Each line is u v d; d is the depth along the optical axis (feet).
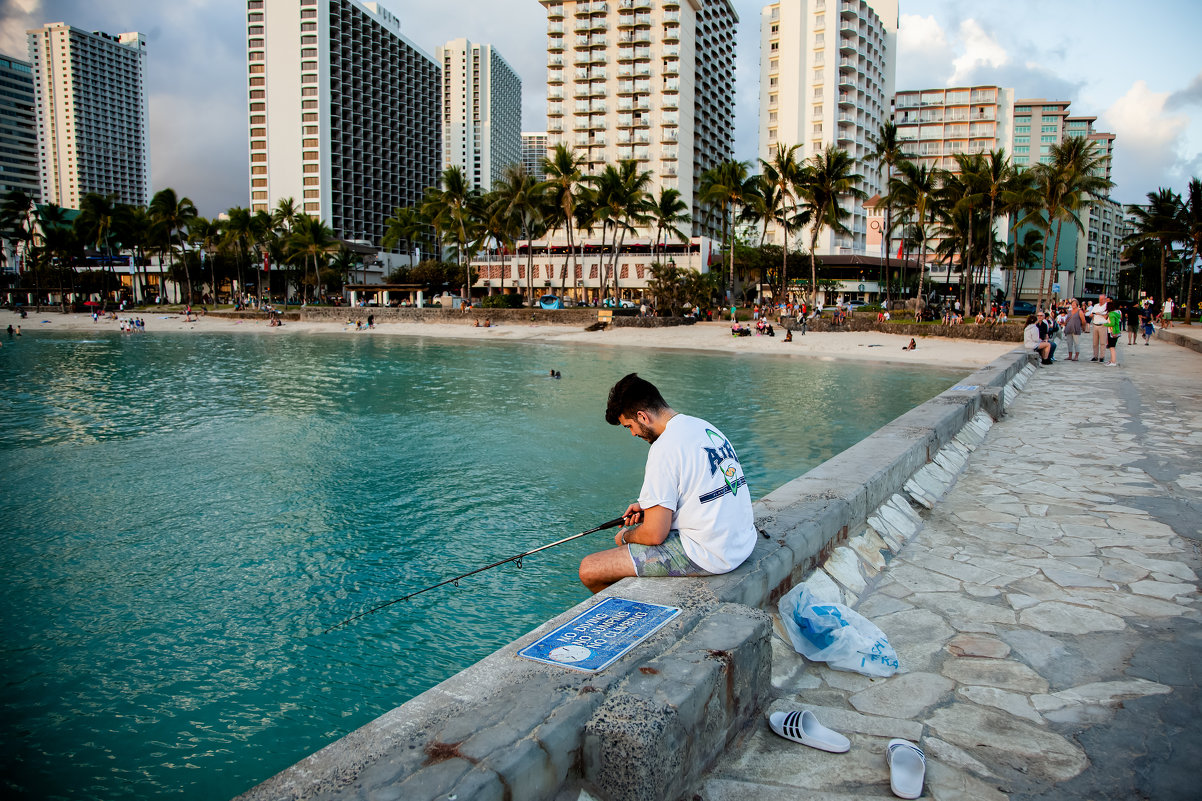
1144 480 21.31
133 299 292.20
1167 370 56.59
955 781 7.68
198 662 18.17
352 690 16.94
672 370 89.61
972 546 15.70
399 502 31.53
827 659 10.30
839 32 309.42
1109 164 489.26
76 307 244.83
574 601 21.33
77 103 616.80
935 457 22.33
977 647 10.87
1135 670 9.98
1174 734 8.37
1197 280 242.17
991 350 109.09
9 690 16.98
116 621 20.36
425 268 275.39
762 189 182.50
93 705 16.39
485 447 43.14
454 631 19.62
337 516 29.58
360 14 430.61
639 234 290.56
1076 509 18.37
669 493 10.04
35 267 290.15
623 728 6.43
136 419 53.47
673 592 9.61
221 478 35.86
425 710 6.75
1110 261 494.59
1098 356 64.54
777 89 327.67
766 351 117.80
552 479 35.47
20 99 591.78
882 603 12.73
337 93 408.87
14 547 26.18
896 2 361.10
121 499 32.17
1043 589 13.11
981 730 8.64
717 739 7.88
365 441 44.98
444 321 183.42
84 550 25.86
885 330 133.90
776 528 12.29
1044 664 10.26
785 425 50.26
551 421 52.39
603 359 106.01
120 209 262.06
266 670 17.80
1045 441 27.76
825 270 271.49
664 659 7.83
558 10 336.70
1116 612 11.98
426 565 24.32
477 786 5.51
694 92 356.79
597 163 333.62
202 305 266.57
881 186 357.00
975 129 393.91
